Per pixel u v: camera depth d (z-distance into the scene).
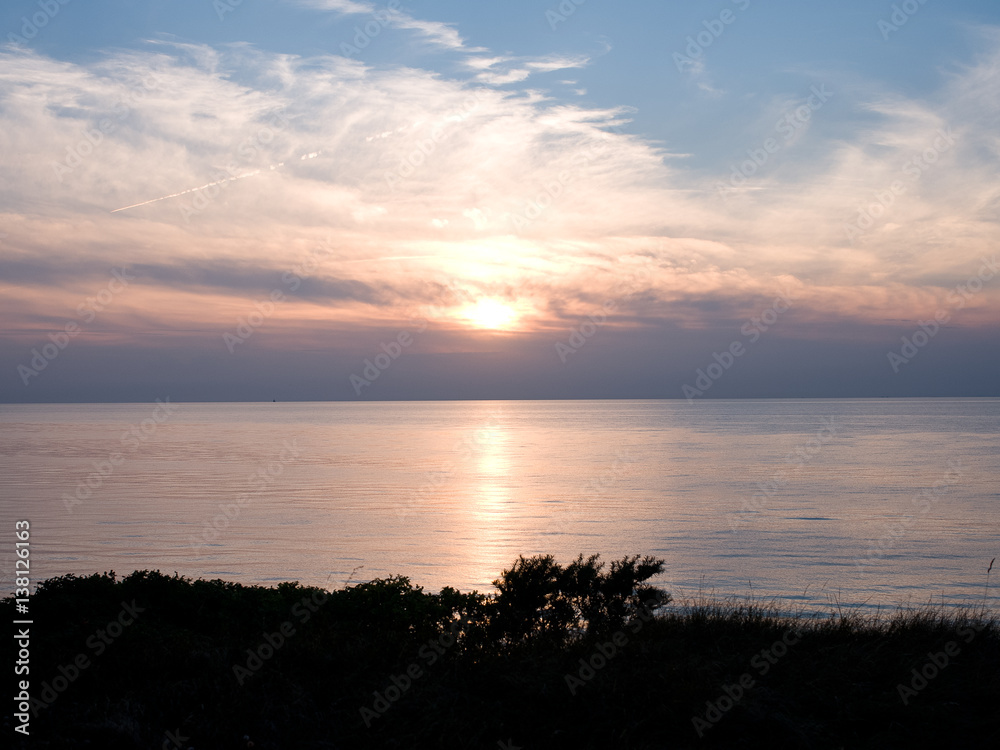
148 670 7.86
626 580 9.02
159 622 9.81
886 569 30.95
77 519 44.38
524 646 8.23
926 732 6.31
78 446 127.94
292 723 6.61
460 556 33.12
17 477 72.81
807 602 23.91
